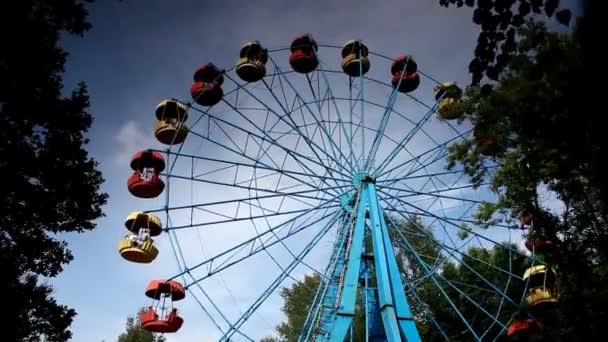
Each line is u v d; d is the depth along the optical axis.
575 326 21.62
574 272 20.69
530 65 12.75
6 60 13.99
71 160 17.44
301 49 30.36
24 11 12.73
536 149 16.98
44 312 16.48
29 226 16.92
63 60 15.11
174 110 29.31
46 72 15.12
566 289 22.39
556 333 24.42
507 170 19.73
